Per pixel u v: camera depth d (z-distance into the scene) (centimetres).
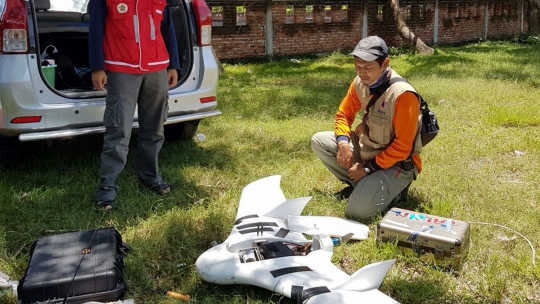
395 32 1516
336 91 798
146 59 357
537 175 436
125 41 349
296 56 1323
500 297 269
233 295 268
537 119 608
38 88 387
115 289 251
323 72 1028
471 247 317
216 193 409
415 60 1191
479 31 1848
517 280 283
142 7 351
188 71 454
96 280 247
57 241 274
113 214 361
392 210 331
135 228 342
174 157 480
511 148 510
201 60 459
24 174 429
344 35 1406
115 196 374
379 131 352
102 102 409
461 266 296
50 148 493
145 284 279
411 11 1583
